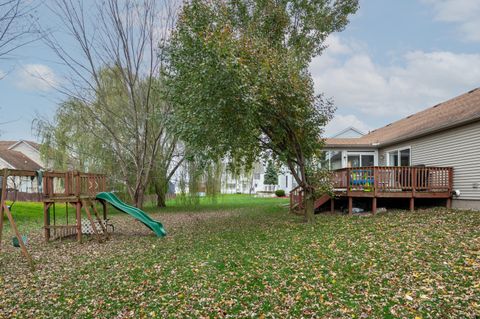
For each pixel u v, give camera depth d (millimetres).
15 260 7086
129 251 7762
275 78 8602
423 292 4285
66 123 17672
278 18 13273
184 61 9531
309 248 6930
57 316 4133
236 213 15961
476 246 6047
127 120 18281
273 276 5273
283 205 19359
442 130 11922
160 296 4672
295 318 3863
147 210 18406
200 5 9758
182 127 10273
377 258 5801
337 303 4172
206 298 4539
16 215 15148
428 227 8188
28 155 32625
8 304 4547
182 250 7574
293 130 9930
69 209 18375
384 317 3746
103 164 18141
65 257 7324
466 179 10906
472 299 3975
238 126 9242
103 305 4426
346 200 13797
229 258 6500
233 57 7852
